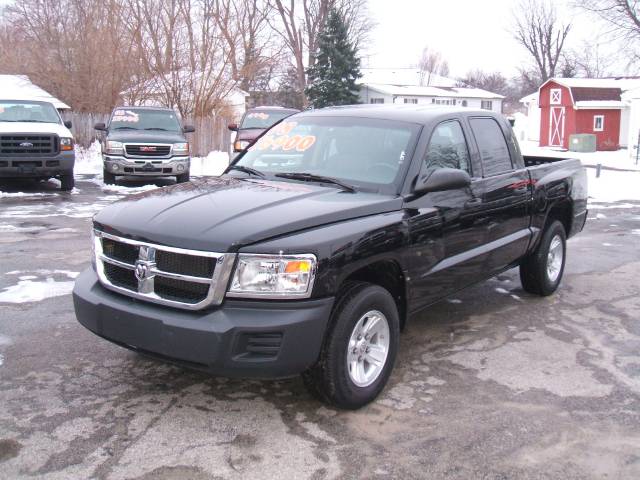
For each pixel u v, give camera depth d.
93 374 4.55
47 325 5.52
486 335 5.58
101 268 4.15
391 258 4.24
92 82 26.05
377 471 3.43
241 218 3.84
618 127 37.41
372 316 4.12
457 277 5.08
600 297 6.83
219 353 3.55
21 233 9.51
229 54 27.48
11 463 3.41
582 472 3.48
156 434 3.75
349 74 53.47
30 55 29.75
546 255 6.55
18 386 4.34
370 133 5.03
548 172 6.55
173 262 3.75
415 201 4.57
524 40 73.19
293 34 56.69
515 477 3.41
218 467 3.42
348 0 60.56
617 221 12.01
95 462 3.44
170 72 26.89
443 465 3.51
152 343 3.72
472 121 5.59
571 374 4.77
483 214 5.30
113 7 25.75
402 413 4.09
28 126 14.05
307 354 3.69
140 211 4.12
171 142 16.06
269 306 3.63
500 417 4.07
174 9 26.52
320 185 4.69
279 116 18.80
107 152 15.81
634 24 33.47
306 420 3.96
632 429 3.95
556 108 38.88
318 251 3.70
